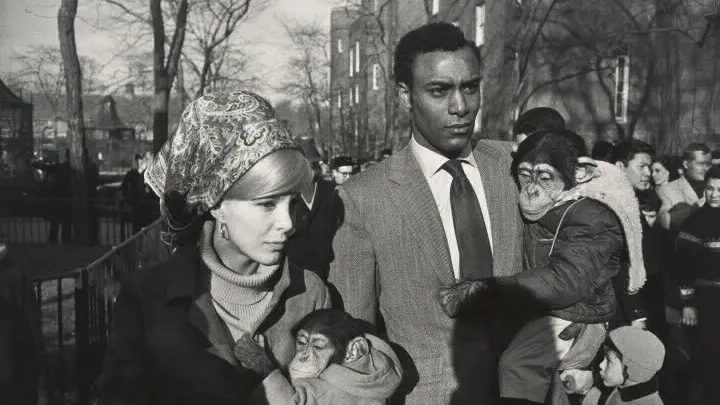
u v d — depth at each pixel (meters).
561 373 2.55
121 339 1.73
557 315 2.40
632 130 12.66
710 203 3.38
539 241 2.45
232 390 1.71
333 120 46.72
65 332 4.54
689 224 3.43
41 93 19.62
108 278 5.18
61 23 11.69
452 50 2.29
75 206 12.30
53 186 12.74
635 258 2.46
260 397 1.71
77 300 4.55
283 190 1.65
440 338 2.38
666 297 3.53
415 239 2.38
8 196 9.30
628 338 2.86
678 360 3.23
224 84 28.00
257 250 1.69
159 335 1.70
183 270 1.74
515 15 16.69
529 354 2.40
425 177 2.44
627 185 2.48
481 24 19.03
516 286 2.27
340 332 1.95
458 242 2.39
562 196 2.38
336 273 2.43
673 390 3.17
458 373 2.35
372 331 2.27
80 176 12.30
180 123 1.73
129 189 14.59
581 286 2.29
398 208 2.40
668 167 5.17
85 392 4.42
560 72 15.72
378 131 35.09
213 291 1.76
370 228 2.41
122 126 59.00
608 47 14.51
